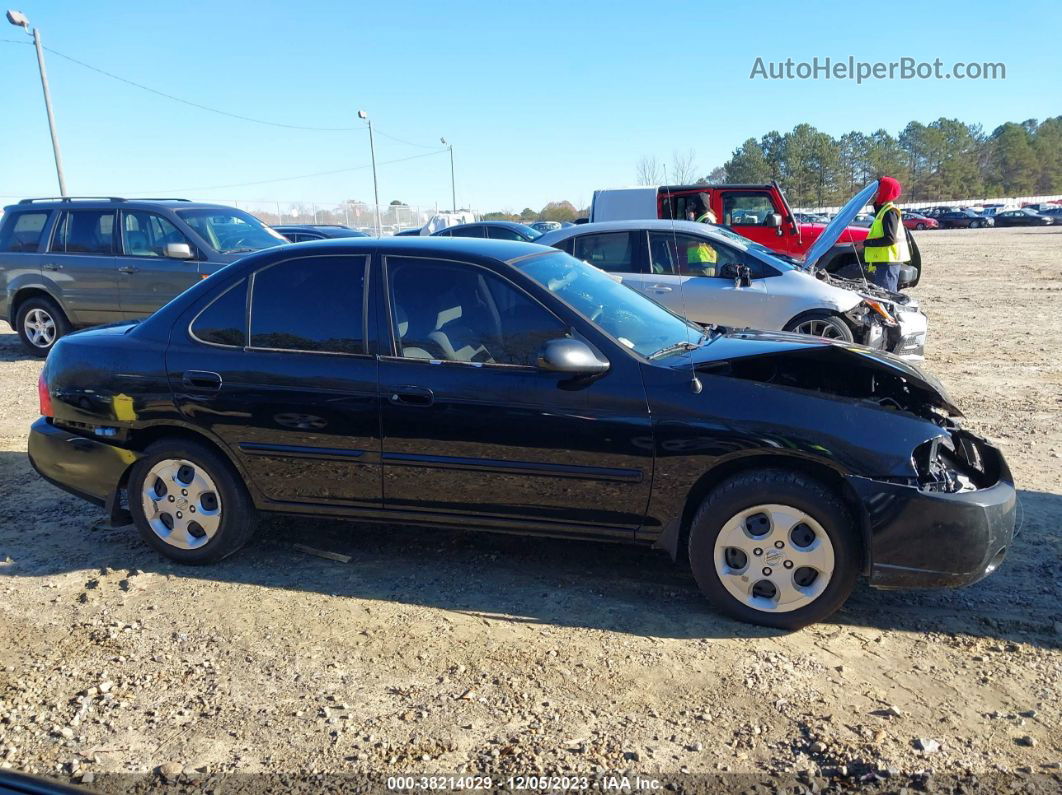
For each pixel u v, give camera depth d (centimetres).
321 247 430
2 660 358
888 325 818
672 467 372
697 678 336
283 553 465
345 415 407
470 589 418
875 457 352
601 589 416
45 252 1047
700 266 844
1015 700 320
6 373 990
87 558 462
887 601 402
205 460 432
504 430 388
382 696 328
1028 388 814
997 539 356
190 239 995
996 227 5912
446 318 406
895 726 304
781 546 365
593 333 389
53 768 288
